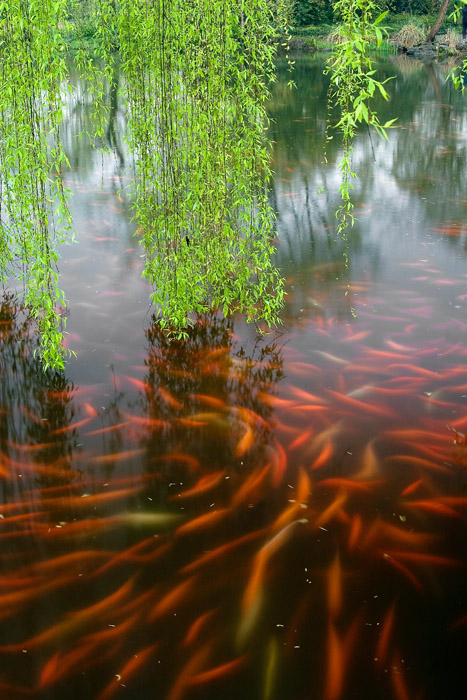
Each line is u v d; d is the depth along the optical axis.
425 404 3.10
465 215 5.70
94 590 2.13
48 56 3.14
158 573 2.19
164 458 2.78
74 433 2.95
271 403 3.15
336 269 4.64
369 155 7.75
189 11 3.53
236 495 2.56
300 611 2.04
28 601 2.09
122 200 6.09
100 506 2.51
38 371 3.42
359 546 2.30
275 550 2.29
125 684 1.82
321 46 18.77
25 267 4.53
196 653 1.91
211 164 3.73
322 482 2.62
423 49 17.69
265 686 1.81
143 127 3.67
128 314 4.01
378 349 3.58
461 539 2.33
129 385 3.30
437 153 7.83
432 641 1.94
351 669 1.86
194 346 3.67
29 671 1.86
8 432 2.95
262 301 4.15
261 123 3.87
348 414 3.05
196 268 3.92
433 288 4.31
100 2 3.55
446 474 2.66
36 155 3.33
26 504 2.52
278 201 6.14
